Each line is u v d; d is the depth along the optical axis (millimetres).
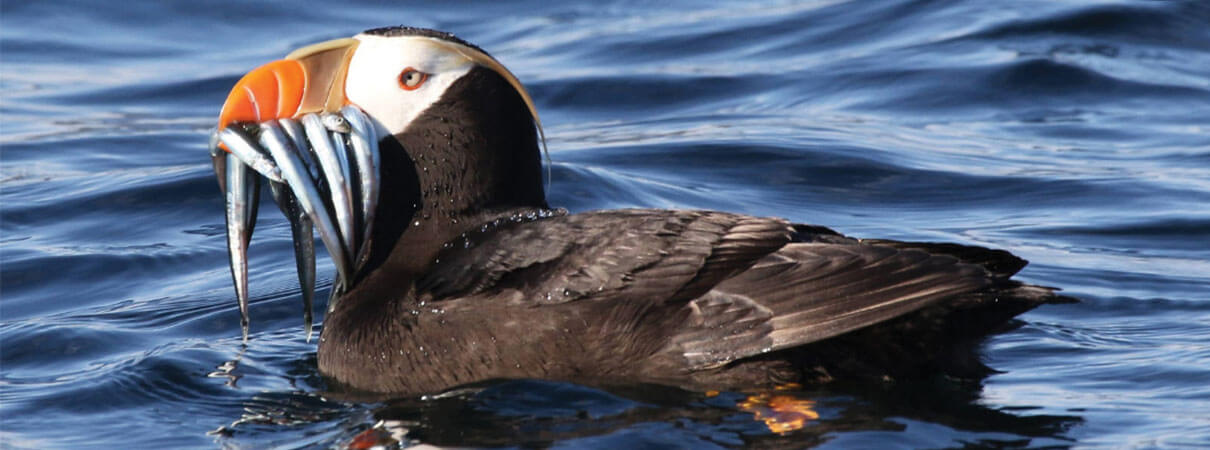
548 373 8531
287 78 9273
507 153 9398
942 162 15242
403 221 9438
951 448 7766
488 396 8453
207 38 22000
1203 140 15750
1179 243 12789
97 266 12664
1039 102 17266
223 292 11875
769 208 14055
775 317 8188
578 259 8500
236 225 9438
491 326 8562
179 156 16266
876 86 17938
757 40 20297
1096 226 13281
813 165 15164
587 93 18391
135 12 22875
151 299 11781
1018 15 19703
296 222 9672
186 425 8750
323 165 9070
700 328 8297
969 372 8633
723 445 7789
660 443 7809
